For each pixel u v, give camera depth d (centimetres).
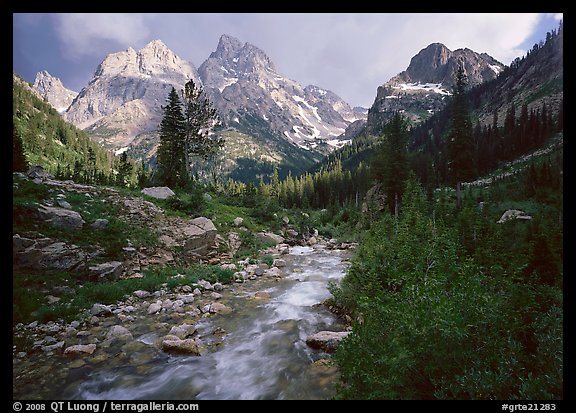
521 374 481
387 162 3881
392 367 497
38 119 14288
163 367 823
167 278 1545
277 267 2142
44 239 1337
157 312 1184
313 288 1590
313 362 846
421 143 14700
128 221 1888
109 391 712
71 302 1130
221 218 2914
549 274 771
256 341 983
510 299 613
